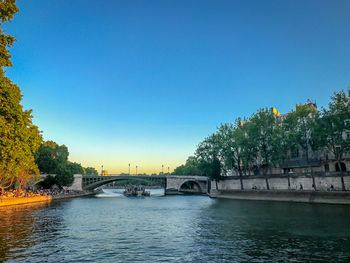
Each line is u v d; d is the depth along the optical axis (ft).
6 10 79.41
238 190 236.43
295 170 238.68
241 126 254.47
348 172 171.94
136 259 53.57
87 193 358.43
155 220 108.68
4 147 116.06
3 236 74.90
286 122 213.46
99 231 83.51
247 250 60.08
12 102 108.06
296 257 54.34
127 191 392.88
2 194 187.73
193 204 192.54
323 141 175.63
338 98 168.66
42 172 329.11
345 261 51.44
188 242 68.33
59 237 73.92
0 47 85.30
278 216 112.27
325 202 161.79
